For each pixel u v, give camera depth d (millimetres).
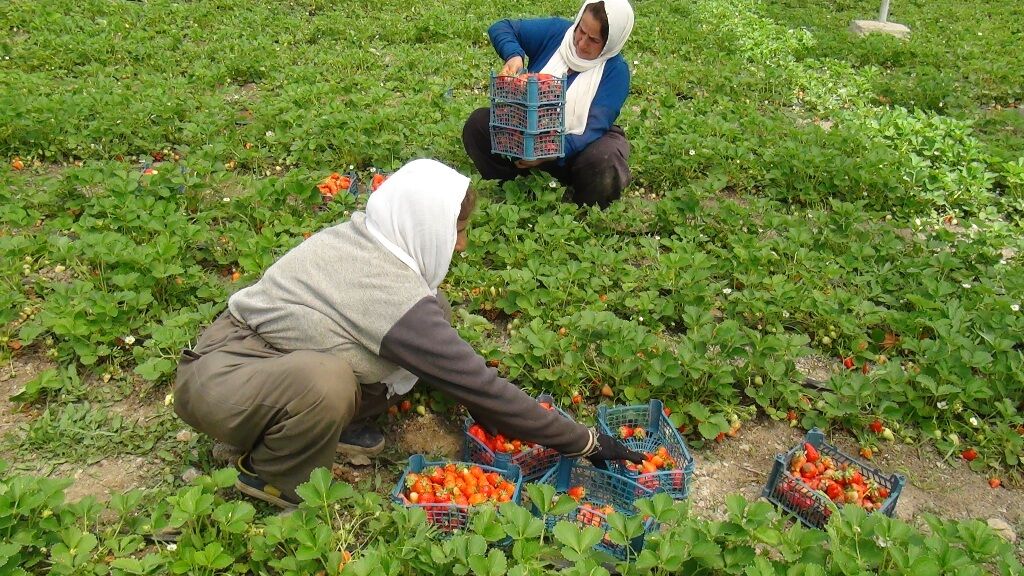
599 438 3078
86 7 10242
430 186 2719
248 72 8320
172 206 4812
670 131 6840
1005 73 9742
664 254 4887
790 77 9188
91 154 6043
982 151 7203
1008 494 3453
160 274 4035
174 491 3109
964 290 4723
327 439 2748
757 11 14141
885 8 12703
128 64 8469
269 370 2666
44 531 2674
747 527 2596
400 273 2699
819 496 3037
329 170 5906
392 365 2879
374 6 11969
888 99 9086
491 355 3764
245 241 4508
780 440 3678
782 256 5023
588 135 5344
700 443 3568
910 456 3633
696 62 10008
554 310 4230
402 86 8078
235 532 2609
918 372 3998
